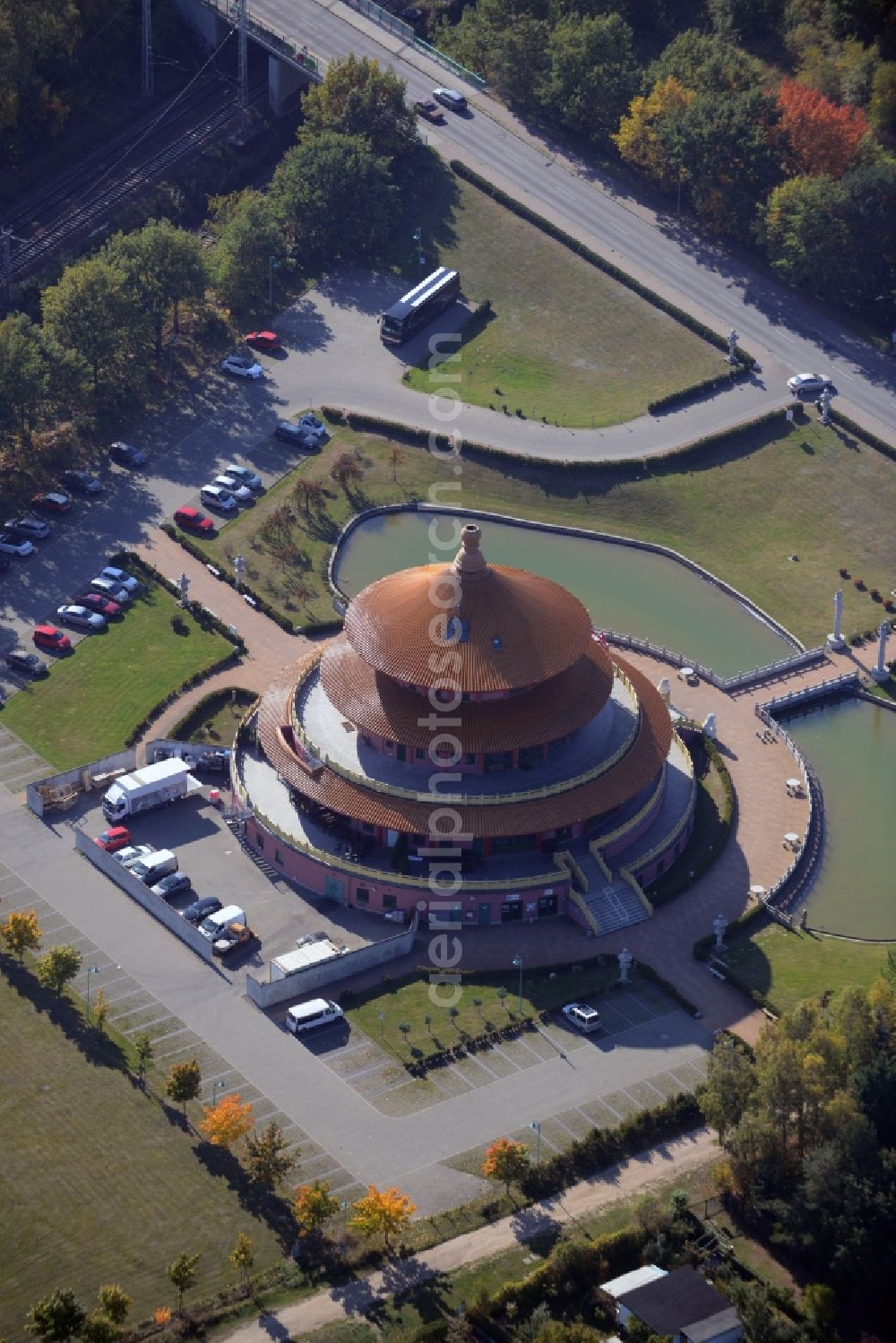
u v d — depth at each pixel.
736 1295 193.12
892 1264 196.00
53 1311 187.38
